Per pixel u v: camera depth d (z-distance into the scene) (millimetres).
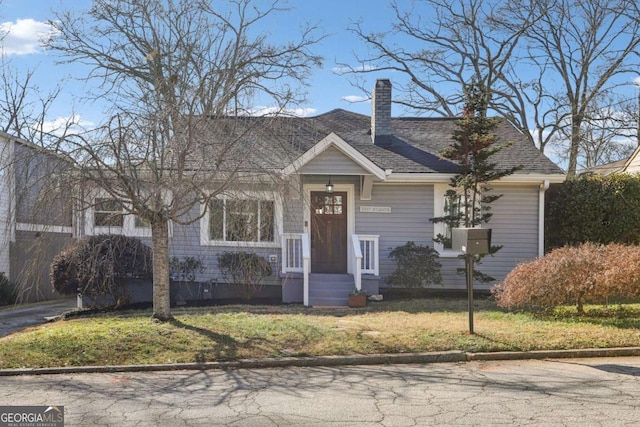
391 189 15250
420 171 14828
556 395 6238
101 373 7633
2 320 12359
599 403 5906
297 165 12852
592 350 8422
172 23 12680
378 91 17000
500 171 14477
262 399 6227
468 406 5848
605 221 15578
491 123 13938
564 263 10711
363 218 15250
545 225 16203
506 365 7887
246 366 7910
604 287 10422
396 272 14281
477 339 8859
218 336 9094
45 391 6672
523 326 9844
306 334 9289
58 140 8344
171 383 7035
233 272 13438
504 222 15227
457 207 15141
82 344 8562
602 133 29266
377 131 16938
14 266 15586
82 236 10484
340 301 13281
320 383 6965
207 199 9148
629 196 15352
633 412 5590
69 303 16484
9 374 7527
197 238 14211
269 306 13008
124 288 12820
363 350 8422
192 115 8930
